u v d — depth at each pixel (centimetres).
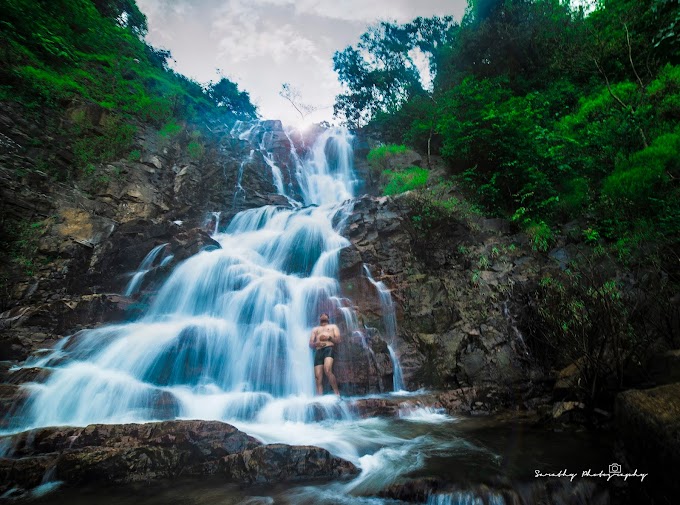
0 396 503
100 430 432
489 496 309
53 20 1534
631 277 732
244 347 721
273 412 559
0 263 895
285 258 1065
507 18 1883
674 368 459
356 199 1187
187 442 417
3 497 339
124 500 332
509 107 1274
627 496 302
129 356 647
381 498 329
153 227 1070
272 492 344
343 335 748
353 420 557
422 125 1697
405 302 869
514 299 767
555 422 504
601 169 1086
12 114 1161
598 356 512
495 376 666
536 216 1041
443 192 1159
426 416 573
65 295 909
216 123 2261
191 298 884
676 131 1035
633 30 1482
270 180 1716
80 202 1131
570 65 1634
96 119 1384
